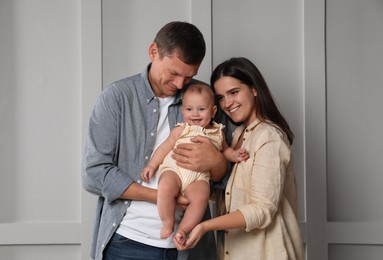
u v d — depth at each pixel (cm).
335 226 274
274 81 274
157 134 203
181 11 270
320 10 273
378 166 280
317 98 274
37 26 265
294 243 204
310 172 274
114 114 197
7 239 259
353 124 279
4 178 262
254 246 196
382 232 276
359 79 279
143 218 193
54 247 264
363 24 279
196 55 190
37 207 264
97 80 264
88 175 194
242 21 272
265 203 190
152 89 204
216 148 202
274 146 196
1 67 263
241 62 209
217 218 186
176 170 194
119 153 199
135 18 268
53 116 266
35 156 265
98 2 263
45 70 265
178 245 181
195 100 200
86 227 263
